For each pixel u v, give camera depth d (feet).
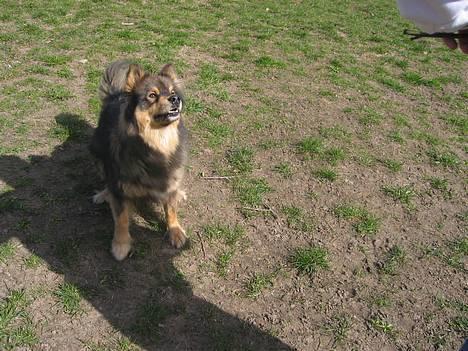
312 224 5.44
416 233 5.42
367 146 7.20
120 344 3.87
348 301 4.47
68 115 7.25
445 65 11.54
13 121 6.95
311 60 10.79
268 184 6.09
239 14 14.67
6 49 9.70
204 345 3.95
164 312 4.20
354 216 5.59
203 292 4.47
